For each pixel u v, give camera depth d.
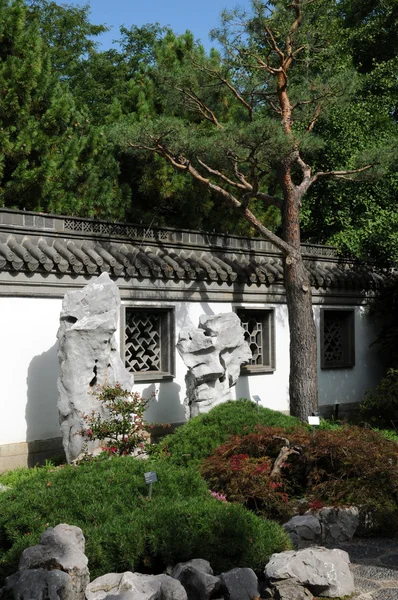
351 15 22.88
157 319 12.22
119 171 14.84
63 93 13.94
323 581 5.32
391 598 5.42
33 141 12.51
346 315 16.06
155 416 11.73
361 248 16.03
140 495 5.96
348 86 12.48
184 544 5.36
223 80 12.76
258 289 13.71
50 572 4.58
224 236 13.34
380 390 14.34
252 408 9.79
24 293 9.94
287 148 11.08
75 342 9.23
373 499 7.22
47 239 10.48
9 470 9.54
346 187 16.86
